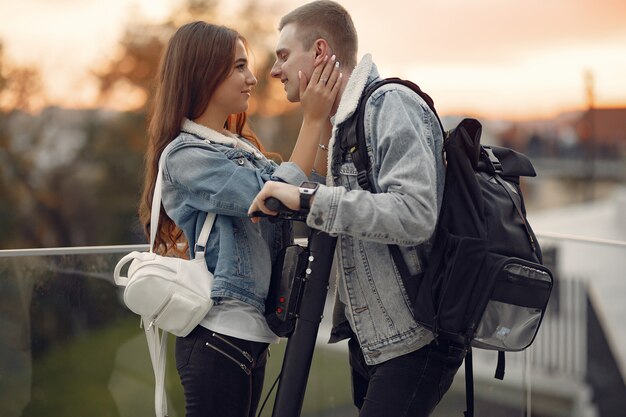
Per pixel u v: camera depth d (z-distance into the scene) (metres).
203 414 1.93
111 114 21.25
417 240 1.68
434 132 1.82
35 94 20.61
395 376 1.84
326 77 1.94
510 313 1.77
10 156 20.58
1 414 2.76
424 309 1.76
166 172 2.01
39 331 2.81
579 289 3.00
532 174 2.01
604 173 35.94
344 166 1.86
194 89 2.05
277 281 1.97
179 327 1.93
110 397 2.90
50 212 20.95
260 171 2.01
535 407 3.00
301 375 1.87
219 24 2.10
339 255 1.91
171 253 2.25
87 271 2.88
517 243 1.79
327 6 1.98
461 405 2.96
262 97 19.23
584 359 3.02
